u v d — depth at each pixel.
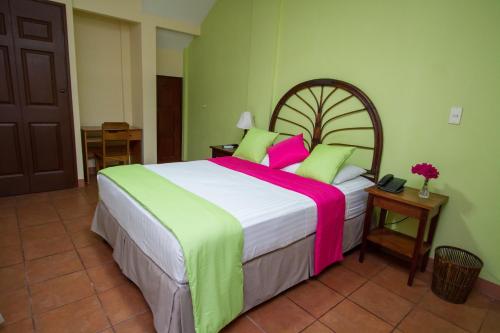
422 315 1.91
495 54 2.01
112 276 2.11
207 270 1.47
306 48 3.20
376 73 2.66
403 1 2.42
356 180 2.67
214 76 4.60
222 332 1.67
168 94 5.18
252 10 3.68
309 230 2.07
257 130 3.43
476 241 2.21
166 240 1.50
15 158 3.43
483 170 2.13
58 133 3.65
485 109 2.08
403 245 2.33
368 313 1.90
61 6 3.39
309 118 3.26
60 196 3.56
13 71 3.24
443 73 2.26
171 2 4.20
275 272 1.90
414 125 2.46
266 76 3.62
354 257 2.59
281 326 1.74
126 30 4.58
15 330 1.60
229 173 2.71
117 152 4.41
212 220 1.59
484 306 2.04
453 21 2.17
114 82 4.65
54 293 1.90
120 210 2.07
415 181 2.51
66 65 3.55
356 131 2.87
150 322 1.71
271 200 2.02
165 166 2.82
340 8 2.85
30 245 2.45
